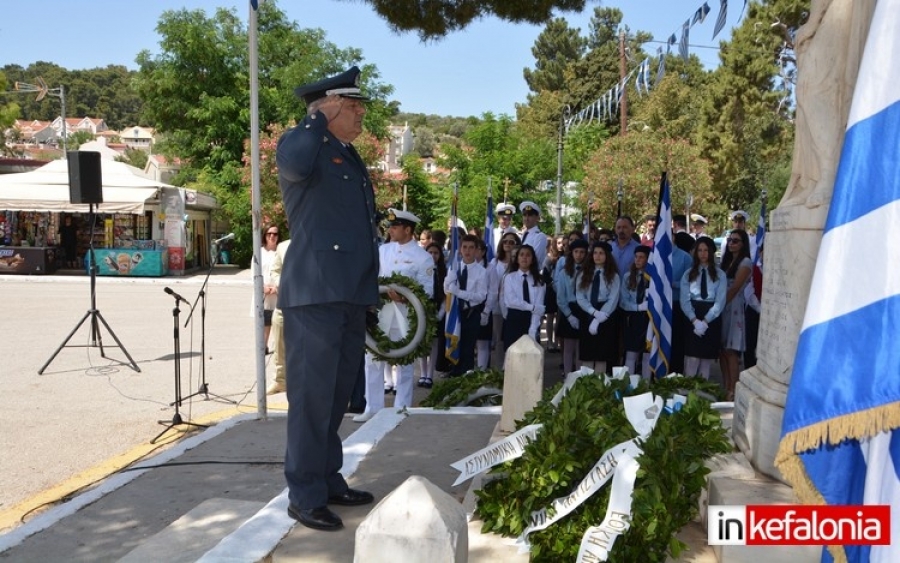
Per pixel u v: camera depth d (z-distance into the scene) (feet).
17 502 17.52
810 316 8.46
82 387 30.19
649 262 27.32
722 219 106.63
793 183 13.85
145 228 94.63
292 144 13.05
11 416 25.50
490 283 35.47
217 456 19.99
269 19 114.73
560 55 194.59
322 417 13.34
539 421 14.17
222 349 40.27
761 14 83.71
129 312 55.83
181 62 109.19
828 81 12.78
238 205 102.22
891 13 8.52
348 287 13.24
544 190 87.15
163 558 13.21
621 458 11.85
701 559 11.68
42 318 51.34
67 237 93.56
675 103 115.65
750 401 13.37
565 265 32.89
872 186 8.32
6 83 96.99
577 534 11.73
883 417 7.86
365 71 110.63
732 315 29.60
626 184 80.69
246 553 12.07
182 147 112.47
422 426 20.31
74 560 13.93
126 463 20.31
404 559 7.11
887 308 8.05
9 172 114.42
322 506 13.32
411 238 26.23
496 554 12.10
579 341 31.55
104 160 93.40
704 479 12.07
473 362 32.83
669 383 19.15
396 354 22.17
